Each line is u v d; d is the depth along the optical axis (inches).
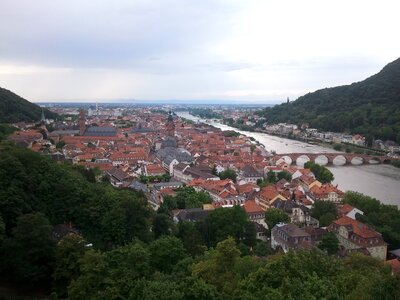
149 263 4744.1
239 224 7623.0
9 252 4840.1
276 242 7805.1
